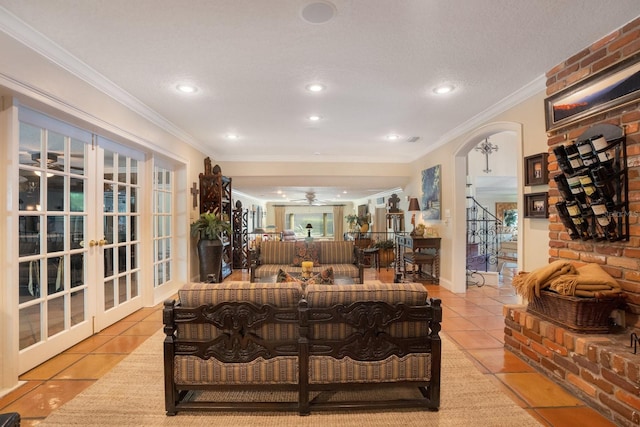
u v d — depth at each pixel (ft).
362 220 28.37
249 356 5.94
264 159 21.03
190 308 5.89
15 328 6.88
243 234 24.30
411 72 8.80
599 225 7.23
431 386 6.06
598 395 6.07
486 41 7.25
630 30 6.55
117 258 11.10
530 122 9.85
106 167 10.56
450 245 15.66
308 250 16.15
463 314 11.87
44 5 5.95
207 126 14.06
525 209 9.90
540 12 6.21
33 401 6.40
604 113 7.08
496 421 5.79
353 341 5.96
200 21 6.48
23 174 7.64
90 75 8.59
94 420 5.80
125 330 10.26
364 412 6.03
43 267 8.16
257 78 9.14
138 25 6.60
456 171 15.17
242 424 5.70
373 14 6.26
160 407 6.20
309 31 6.84
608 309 6.81
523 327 8.23
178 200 15.74
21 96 6.82
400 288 6.06
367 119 13.09
